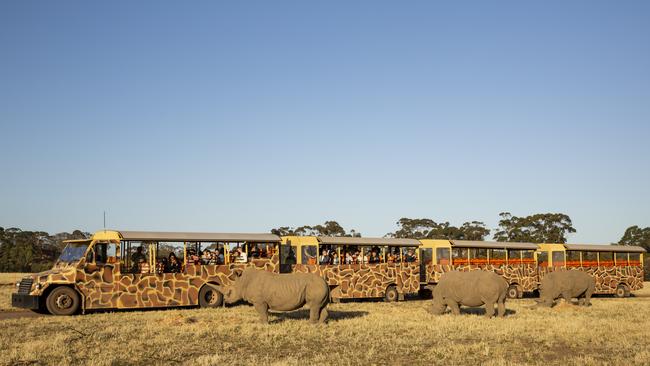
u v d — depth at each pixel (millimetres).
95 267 24141
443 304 24094
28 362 14344
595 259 40594
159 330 19047
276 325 20172
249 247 28094
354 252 31828
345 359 15000
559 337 18469
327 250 30906
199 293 26391
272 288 20484
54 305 23297
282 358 15102
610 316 24406
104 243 24453
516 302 31828
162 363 14492
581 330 19672
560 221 73875
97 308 24141
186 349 16109
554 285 28453
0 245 69688
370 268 31656
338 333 18859
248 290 20703
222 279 26844
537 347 16984
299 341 17484
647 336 18812
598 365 14359
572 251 38594
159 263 25594
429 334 18875
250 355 15500
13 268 66938
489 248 35406
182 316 22266
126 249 24891
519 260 36625
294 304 20531
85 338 17438
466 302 23500
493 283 23156
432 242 34094
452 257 33812
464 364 14594
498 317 23125
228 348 16375
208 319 21891
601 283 38969
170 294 25609
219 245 27484
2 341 16875
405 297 35781
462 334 18984
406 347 16672
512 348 16766
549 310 26703
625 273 39844
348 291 30875
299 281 20641
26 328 19453
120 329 19125
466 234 81312
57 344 16250
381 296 31875
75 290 23703
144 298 24969
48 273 23688
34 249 70188
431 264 34000
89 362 14219
